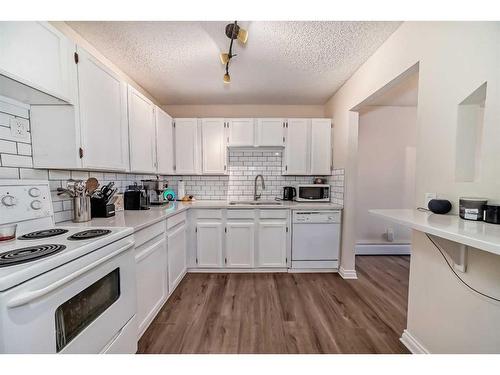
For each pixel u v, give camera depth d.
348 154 2.53
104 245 1.04
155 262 1.74
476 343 1.03
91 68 1.40
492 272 0.96
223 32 1.67
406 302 2.03
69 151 1.29
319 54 1.96
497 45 0.94
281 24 1.57
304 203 2.85
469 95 1.06
